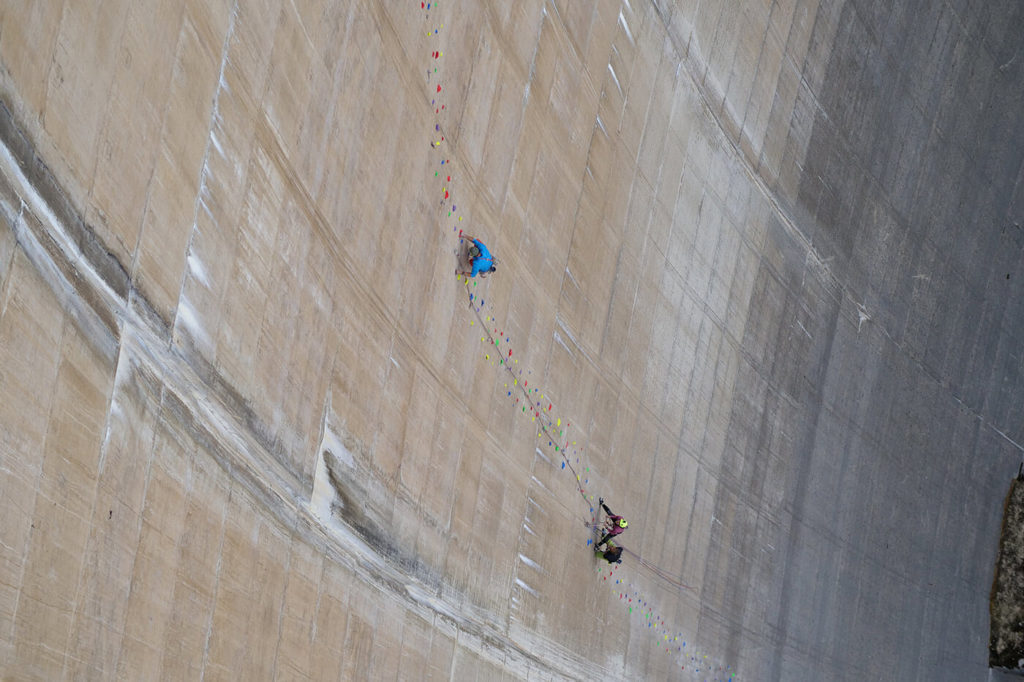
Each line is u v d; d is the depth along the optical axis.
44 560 15.00
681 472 31.02
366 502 21.86
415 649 23.17
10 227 14.33
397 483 22.73
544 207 26.31
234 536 18.59
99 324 15.89
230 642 18.58
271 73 18.75
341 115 20.55
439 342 23.75
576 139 27.02
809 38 33.78
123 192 16.17
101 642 16.06
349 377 21.42
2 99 14.13
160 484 17.06
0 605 14.28
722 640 32.66
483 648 25.08
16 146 14.40
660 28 29.08
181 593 17.55
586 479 28.17
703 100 30.78
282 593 19.67
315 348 20.48
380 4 21.06
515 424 26.00
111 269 16.09
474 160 24.22
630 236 28.94
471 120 23.98
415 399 23.16
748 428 33.12
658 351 30.08
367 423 21.92
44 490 14.95
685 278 30.75
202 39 17.19
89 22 15.18
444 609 24.06
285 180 19.38
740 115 32.03
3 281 14.23
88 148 15.50
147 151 16.52
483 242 24.72
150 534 16.89
